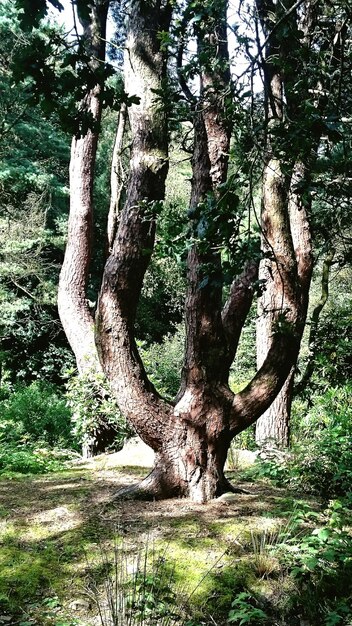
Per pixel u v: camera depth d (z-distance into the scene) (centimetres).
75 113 260
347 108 327
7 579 341
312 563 344
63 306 909
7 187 1625
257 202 898
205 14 293
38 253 1554
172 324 1897
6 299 1588
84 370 847
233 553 372
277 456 611
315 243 666
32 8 213
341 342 662
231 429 464
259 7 328
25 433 1020
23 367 1745
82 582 341
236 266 282
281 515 430
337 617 319
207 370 455
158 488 455
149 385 450
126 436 802
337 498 489
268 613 332
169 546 375
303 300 476
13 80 240
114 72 242
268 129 284
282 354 462
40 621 308
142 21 450
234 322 475
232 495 466
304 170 331
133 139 444
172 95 377
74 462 703
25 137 1641
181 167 1571
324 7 442
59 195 1719
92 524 405
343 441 554
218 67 325
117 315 430
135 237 423
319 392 793
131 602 319
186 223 307
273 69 380
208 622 317
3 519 415
